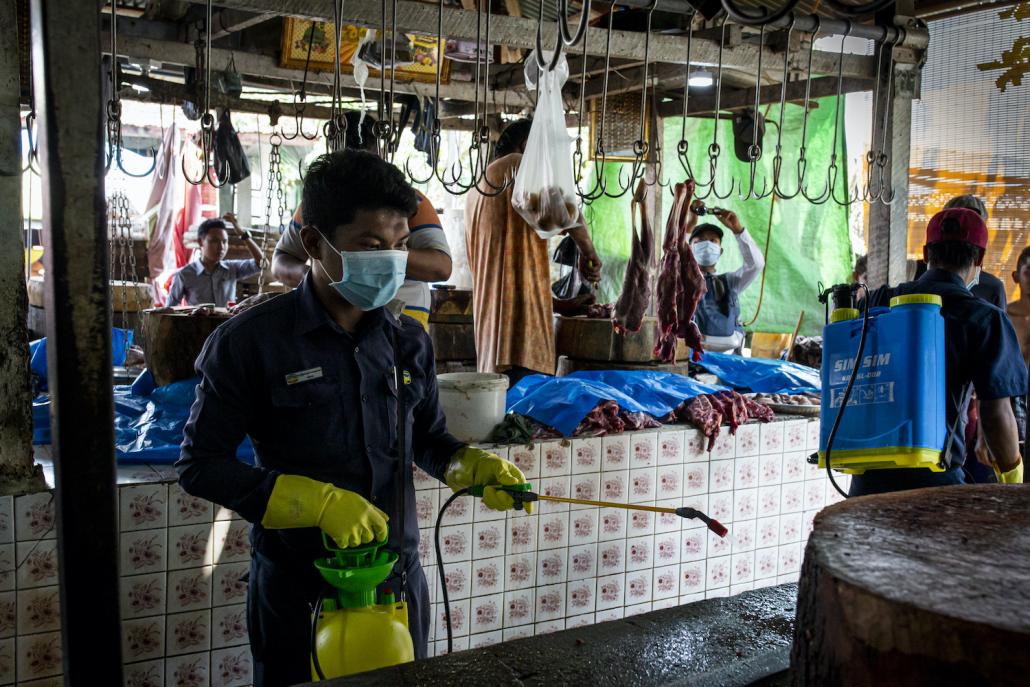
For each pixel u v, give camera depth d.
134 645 2.72
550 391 3.61
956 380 2.72
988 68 5.94
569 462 3.40
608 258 8.35
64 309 1.14
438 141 3.70
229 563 2.84
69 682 1.21
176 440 3.06
